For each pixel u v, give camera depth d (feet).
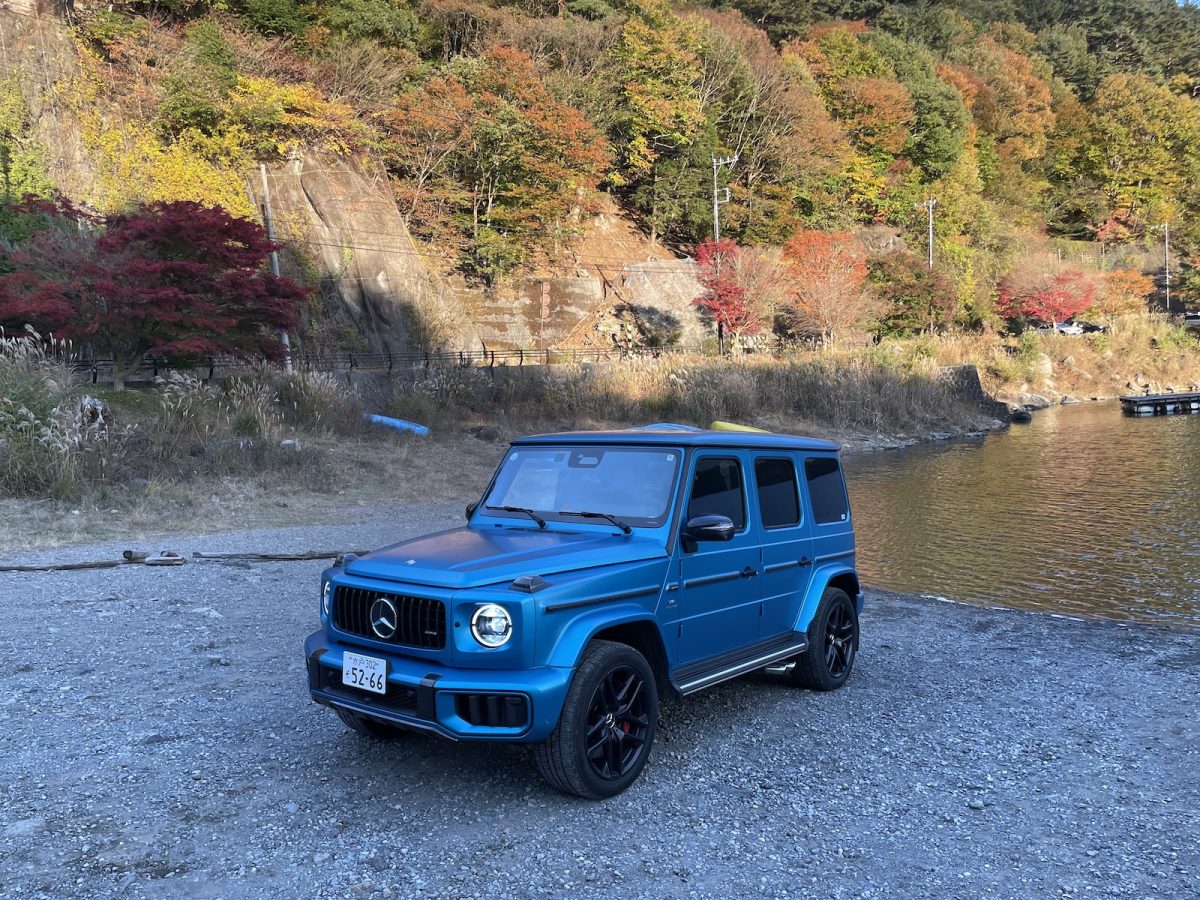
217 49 116.06
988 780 14.66
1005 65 328.49
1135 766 15.53
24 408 46.52
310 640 13.94
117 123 104.58
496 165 152.46
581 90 169.99
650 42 179.93
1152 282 257.14
